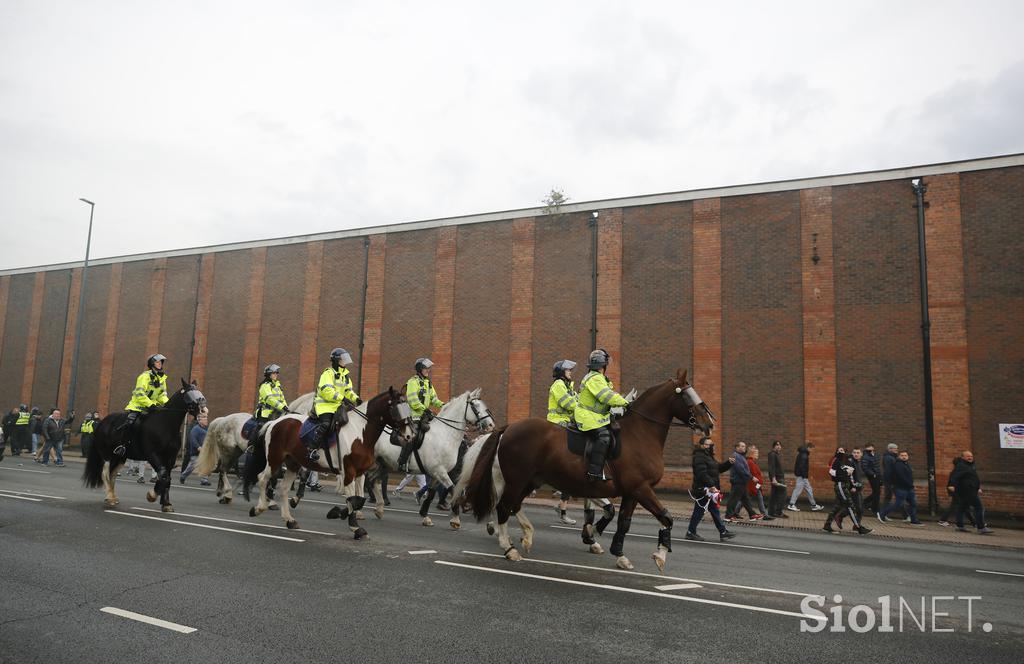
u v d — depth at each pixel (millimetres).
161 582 6941
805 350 19500
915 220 18969
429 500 12492
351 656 4934
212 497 15484
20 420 28891
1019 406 17266
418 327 25094
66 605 6094
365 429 10375
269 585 6930
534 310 23125
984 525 15258
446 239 25016
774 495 16984
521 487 9062
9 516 10922
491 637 5449
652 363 21234
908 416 18250
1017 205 17984
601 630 5723
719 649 5336
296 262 28109
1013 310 17641
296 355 27422
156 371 12406
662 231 21734
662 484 20438
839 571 9266
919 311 18578
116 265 32938
